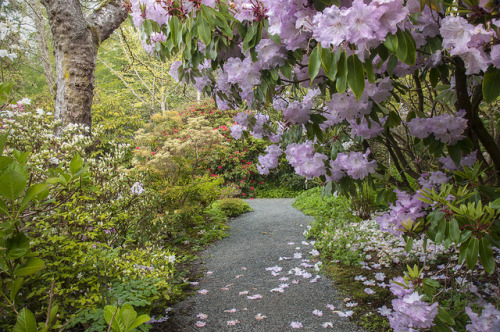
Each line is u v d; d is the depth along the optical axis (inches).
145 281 93.0
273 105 88.5
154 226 164.1
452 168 71.4
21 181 34.4
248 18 55.3
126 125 434.3
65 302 78.5
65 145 107.3
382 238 140.4
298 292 112.4
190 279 129.5
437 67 66.0
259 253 159.5
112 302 77.8
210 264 147.1
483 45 40.8
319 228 182.7
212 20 50.7
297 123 69.3
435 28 54.0
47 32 411.5
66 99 162.1
